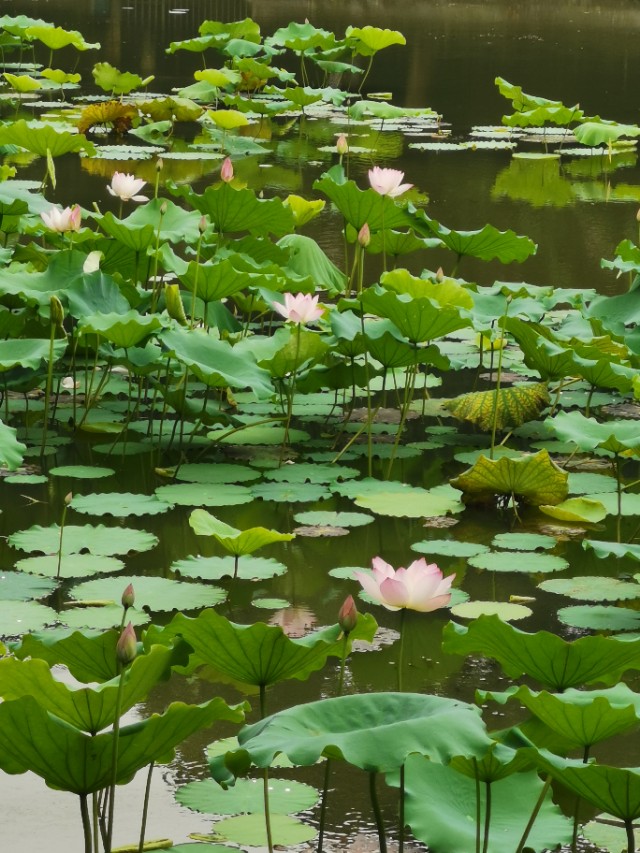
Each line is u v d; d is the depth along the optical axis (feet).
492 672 12.24
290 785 10.05
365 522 15.97
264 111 50.37
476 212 33.73
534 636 9.07
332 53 55.98
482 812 8.35
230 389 20.77
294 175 38.32
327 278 24.81
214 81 50.80
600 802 7.42
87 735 7.50
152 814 9.51
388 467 18.16
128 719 10.89
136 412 20.06
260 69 52.39
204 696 11.53
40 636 8.90
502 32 75.87
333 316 18.37
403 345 17.88
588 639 9.04
